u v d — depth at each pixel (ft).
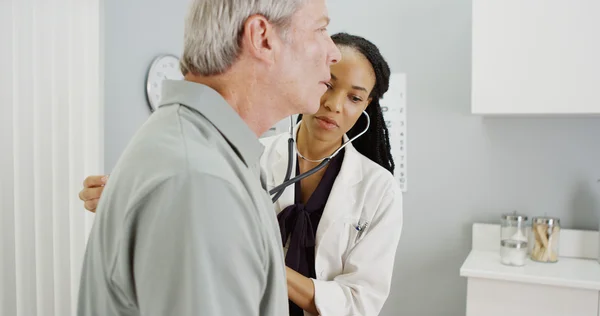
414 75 7.89
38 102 6.25
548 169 7.36
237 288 1.68
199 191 1.64
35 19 6.18
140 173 1.73
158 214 1.62
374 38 8.06
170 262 1.60
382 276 3.84
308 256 3.91
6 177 5.84
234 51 2.08
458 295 7.82
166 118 1.94
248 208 1.78
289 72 2.19
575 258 7.08
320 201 3.94
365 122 4.24
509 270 6.34
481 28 6.26
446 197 7.85
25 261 6.08
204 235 1.60
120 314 1.90
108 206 1.84
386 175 4.06
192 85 2.01
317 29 2.27
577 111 5.94
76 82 6.75
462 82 7.68
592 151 7.16
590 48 5.85
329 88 3.67
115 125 7.39
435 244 7.93
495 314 6.32
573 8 5.90
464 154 7.74
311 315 3.77
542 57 6.04
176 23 8.39
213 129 1.97
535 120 7.39
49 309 6.40
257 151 2.15
